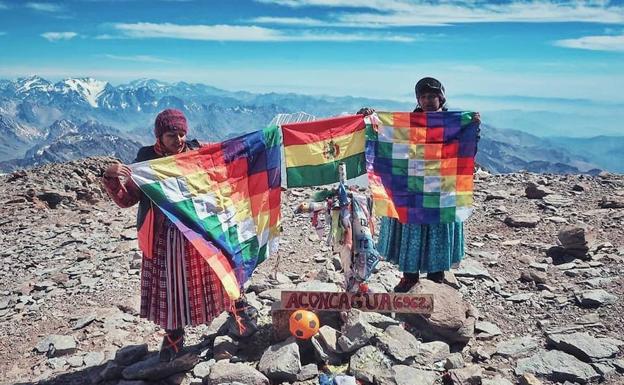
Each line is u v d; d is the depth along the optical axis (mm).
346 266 3449
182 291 3080
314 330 3250
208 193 3199
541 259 4957
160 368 3162
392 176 3736
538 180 8492
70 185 10172
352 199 3418
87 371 3371
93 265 5625
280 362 3086
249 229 3420
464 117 3680
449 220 3686
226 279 3088
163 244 3076
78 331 3949
